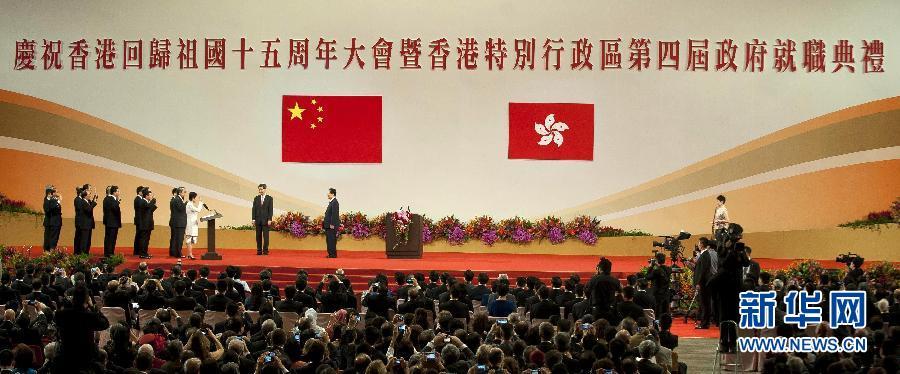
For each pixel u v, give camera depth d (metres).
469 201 29.06
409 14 28.94
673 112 28.58
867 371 10.37
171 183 29.19
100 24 29.00
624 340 11.26
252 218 27.28
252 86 29.03
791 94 28.30
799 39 28.25
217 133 29.11
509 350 11.32
